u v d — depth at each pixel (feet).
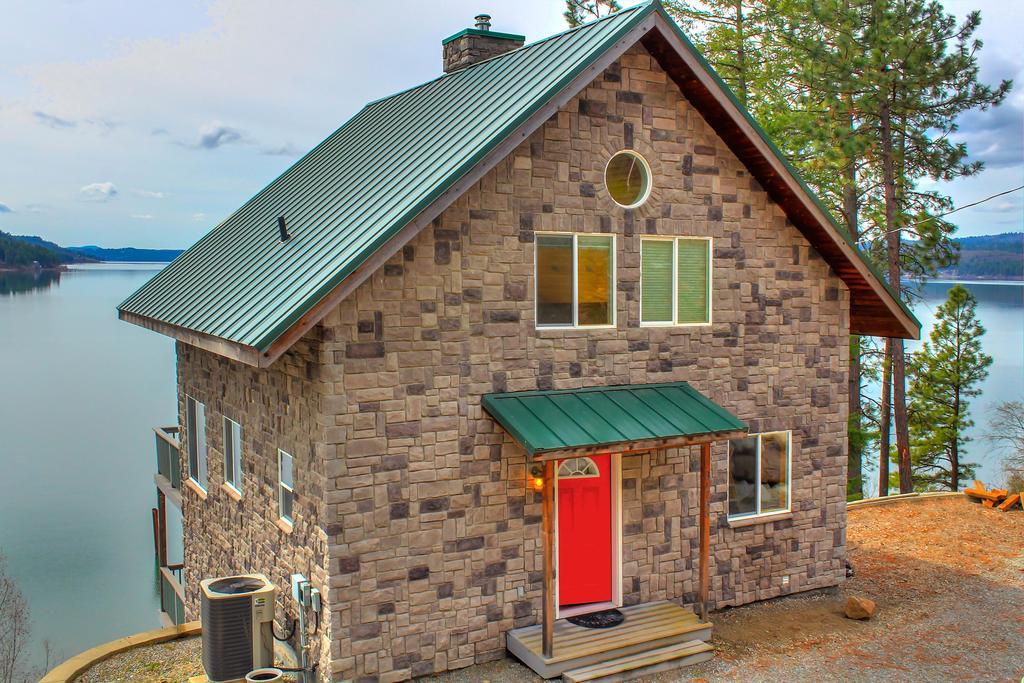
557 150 42.06
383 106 62.75
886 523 67.41
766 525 50.26
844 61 83.46
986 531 65.00
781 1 89.25
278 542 43.32
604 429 39.78
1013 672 40.98
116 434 210.59
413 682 39.04
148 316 52.70
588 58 40.14
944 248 93.66
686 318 47.16
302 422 39.47
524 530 41.88
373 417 37.96
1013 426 122.21
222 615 37.96
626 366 44.80
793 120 87.35
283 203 54.90
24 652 100.12
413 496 39.01
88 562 132.26
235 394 49.60
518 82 43.98
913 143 89.10
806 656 42.75
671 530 46.68
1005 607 49.73
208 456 55.31
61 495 164.86
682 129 45.88
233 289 44.27
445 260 39.34
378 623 38.42
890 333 55.36
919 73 82.79
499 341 40.93
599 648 40.19
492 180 40.40
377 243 35.65
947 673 40.86
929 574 55.52
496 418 39.52
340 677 37.60
